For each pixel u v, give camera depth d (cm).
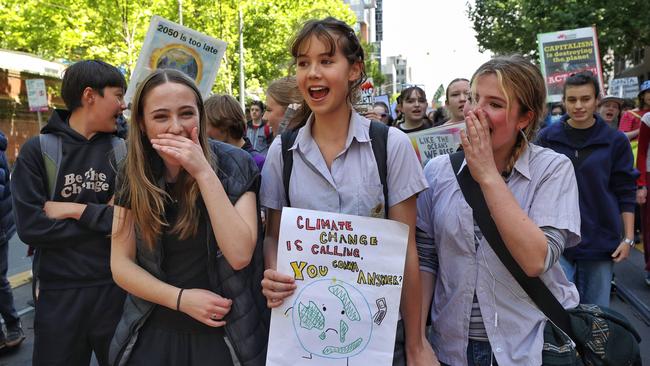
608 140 348
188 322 185
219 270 183
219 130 350
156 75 178
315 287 178
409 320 188
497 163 196
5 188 407
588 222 345
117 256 187
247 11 2309
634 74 2084
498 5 1761
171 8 2070
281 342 178
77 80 250
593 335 187
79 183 252
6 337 416
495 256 187
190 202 181
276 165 195
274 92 378
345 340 177
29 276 633
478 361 191
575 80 348
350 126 184
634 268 630
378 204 182
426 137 396
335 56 175
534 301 184
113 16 1820
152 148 187
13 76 1894
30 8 1780
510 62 182
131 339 188
